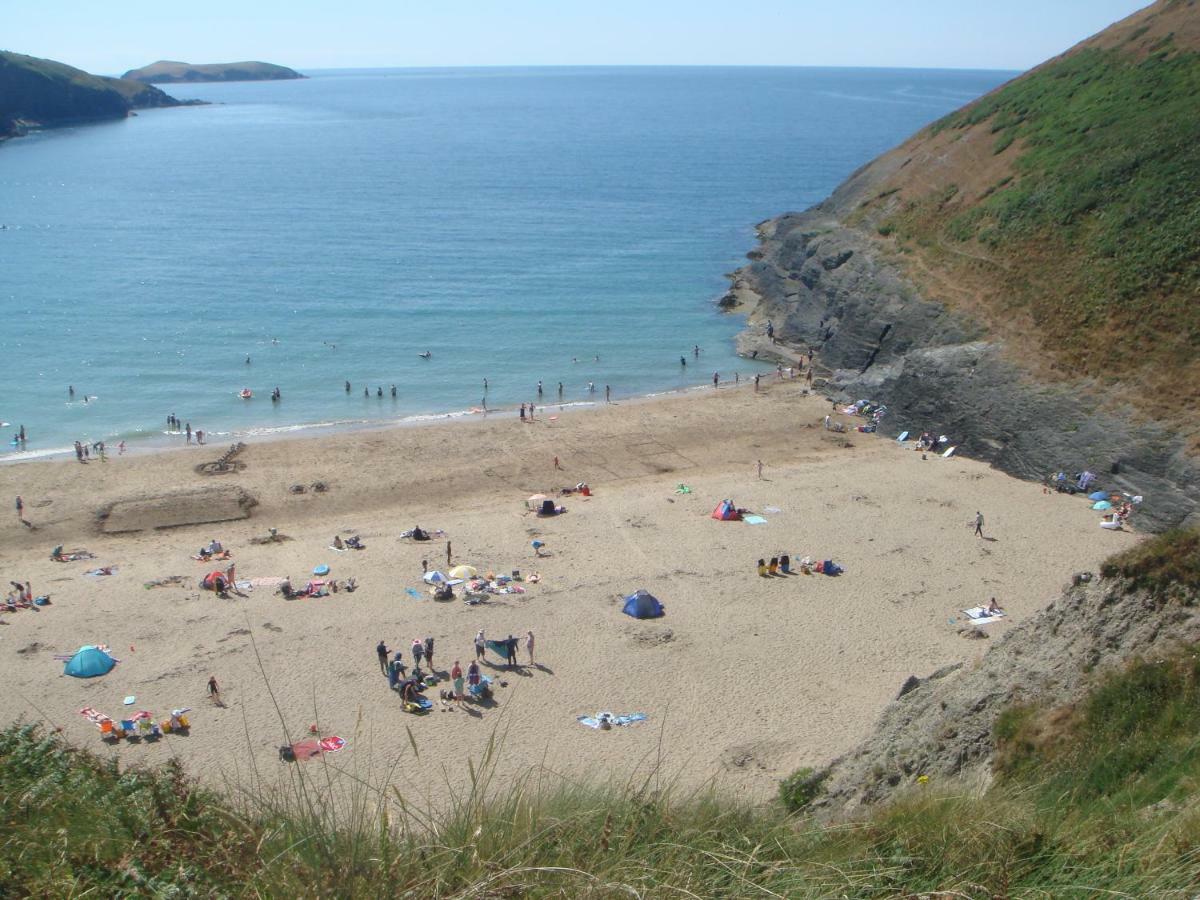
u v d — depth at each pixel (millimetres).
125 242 107938
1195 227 51156
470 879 6418
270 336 73438
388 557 39469
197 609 34719
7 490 46312
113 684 29672
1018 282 57250
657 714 28203
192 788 7805
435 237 110750
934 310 59656
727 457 52031
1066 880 7316
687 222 120750
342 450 52438
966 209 67875
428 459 51438
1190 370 45344
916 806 9500
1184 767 11891
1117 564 17562
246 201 137250
